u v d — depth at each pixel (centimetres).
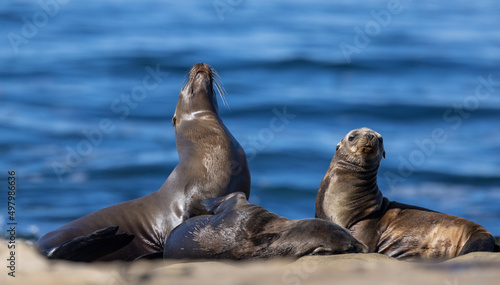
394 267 2209
